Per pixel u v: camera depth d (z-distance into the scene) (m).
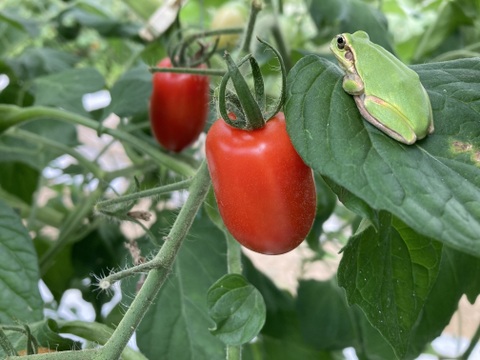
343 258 0.13
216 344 0.19
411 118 0.12
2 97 0.29
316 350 0.25
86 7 0.33
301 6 0.33
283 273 0.34
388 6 0.33
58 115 0.22
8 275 0.18
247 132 0.13
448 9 0.27
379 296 0.14
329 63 0.13
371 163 0.11
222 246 0.21
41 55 0.30
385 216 0.14
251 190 0.13
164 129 0.22
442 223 0.10
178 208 0.21
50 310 0.28
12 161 0.30
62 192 0.36
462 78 0.13
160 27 0.25
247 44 0.18
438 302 0.20
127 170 0.25
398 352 0.14
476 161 0.12
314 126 0.12
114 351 0.13
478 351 0.30
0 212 0.19
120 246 0.27
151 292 0.14
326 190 0.22
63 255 0.28
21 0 0.38
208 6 0.35
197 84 0.22
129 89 0.22
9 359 0.13
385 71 0.12
